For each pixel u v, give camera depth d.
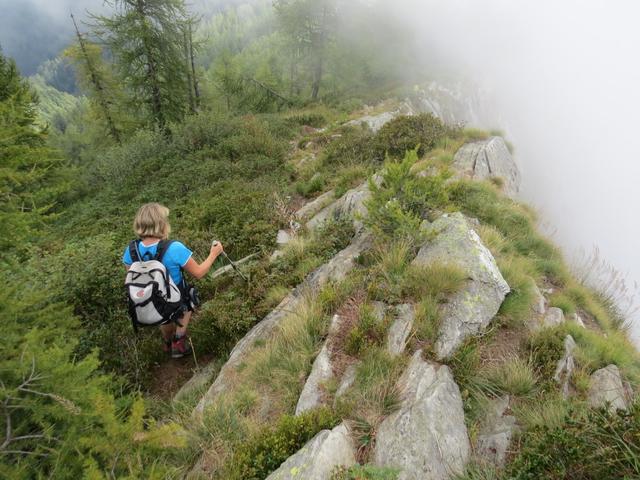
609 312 5.91
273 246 6.68
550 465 2.23
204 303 5.28
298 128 18.19
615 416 2.30
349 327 3.79
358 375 3.22
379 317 3.78
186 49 24.70
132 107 20.56
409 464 2.47
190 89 24.45
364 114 22.66
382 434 2.71
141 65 19.28
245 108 29.69
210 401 3.50
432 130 10.62
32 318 3.32
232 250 6.75
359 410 2.96
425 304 3.78
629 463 2.06
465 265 4.25
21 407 2.17
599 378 3.55
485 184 7.75
